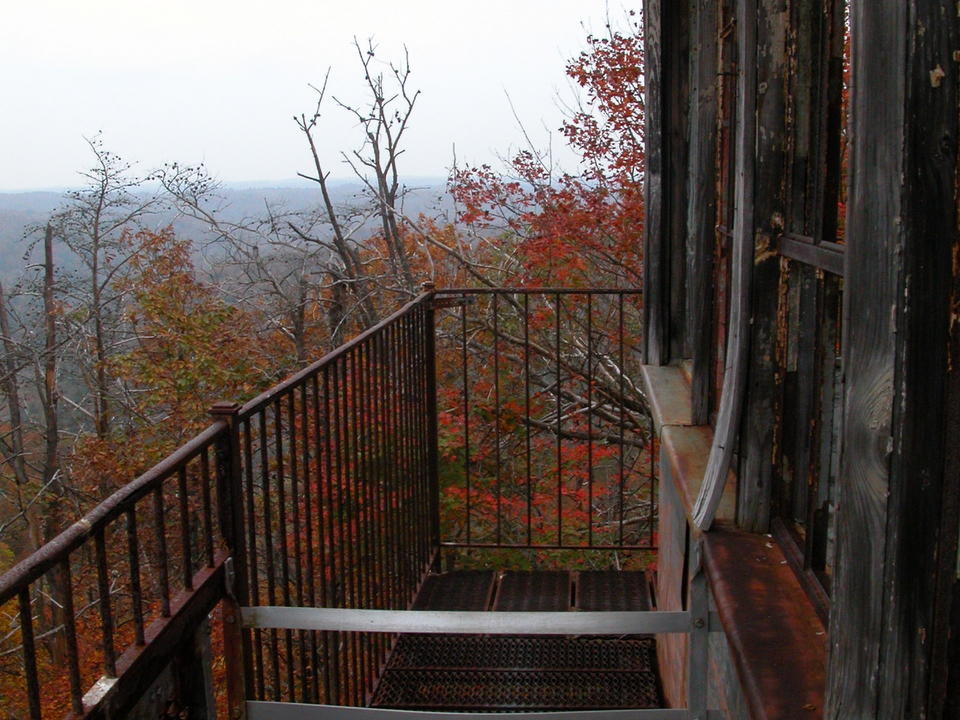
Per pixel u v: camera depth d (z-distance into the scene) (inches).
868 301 34.5
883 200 33.3
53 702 450.3
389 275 430.6
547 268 392.2
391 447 140.3
